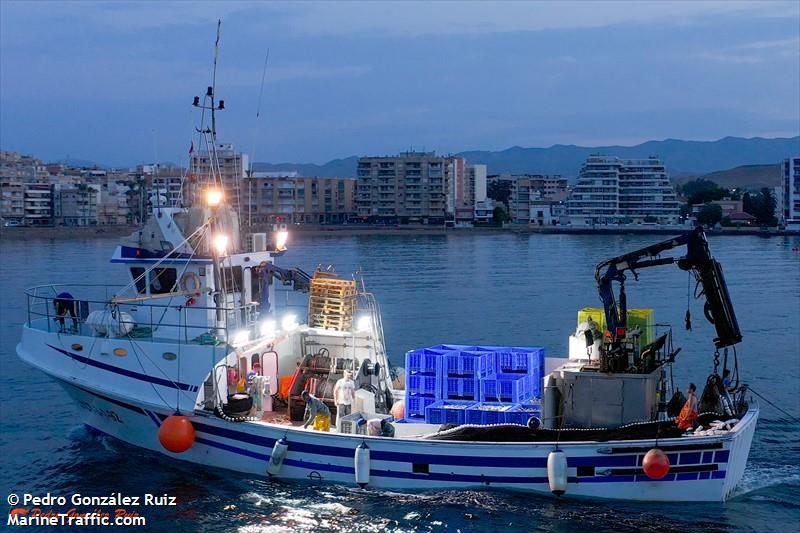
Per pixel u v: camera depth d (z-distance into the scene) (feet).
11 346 144.66
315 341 78.59
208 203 76.48
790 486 70.23
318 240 528.22
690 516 62.59
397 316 183.73
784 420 92.07
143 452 77.20
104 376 73.56
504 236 596.29
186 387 70.38
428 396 71.77
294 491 68.28
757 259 362.33
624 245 475.72
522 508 63.82
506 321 176.55
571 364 70.03
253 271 79.92
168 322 75.66
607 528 61.67
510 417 67.72
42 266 314.14
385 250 416.67
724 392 67.00
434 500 65.67
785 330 164.04
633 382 64.03
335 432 68.90
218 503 67.41
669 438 62.18
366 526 62.90
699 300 212.84
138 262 76.33
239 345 72.64
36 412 99.45
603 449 62.90
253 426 69.56
